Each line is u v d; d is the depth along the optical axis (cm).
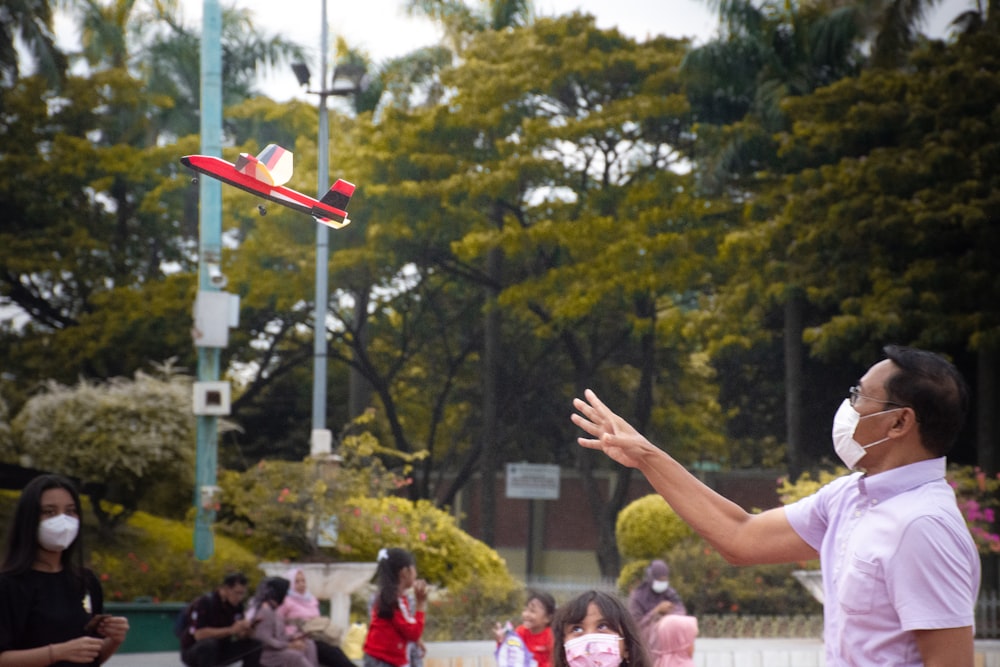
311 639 1328
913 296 3014
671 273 3459
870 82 3212
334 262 3494
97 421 2433
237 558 2214
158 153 3859
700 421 4228
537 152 3669
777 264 3241
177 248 4297
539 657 1066
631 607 1153
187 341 3844
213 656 1281
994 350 2962
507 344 4278
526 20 4212
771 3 3569
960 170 2986
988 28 3244
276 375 4066
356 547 2091
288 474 2069
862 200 3027
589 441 395
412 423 4556
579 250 3584
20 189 3822
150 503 2595
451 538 2323
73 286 4028
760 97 3528
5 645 541
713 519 387
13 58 3816
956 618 330
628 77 3781
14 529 558
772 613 2450
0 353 3897
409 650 1134
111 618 572
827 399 3691
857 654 346
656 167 3850
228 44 4281
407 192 3481
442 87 4006
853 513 358
